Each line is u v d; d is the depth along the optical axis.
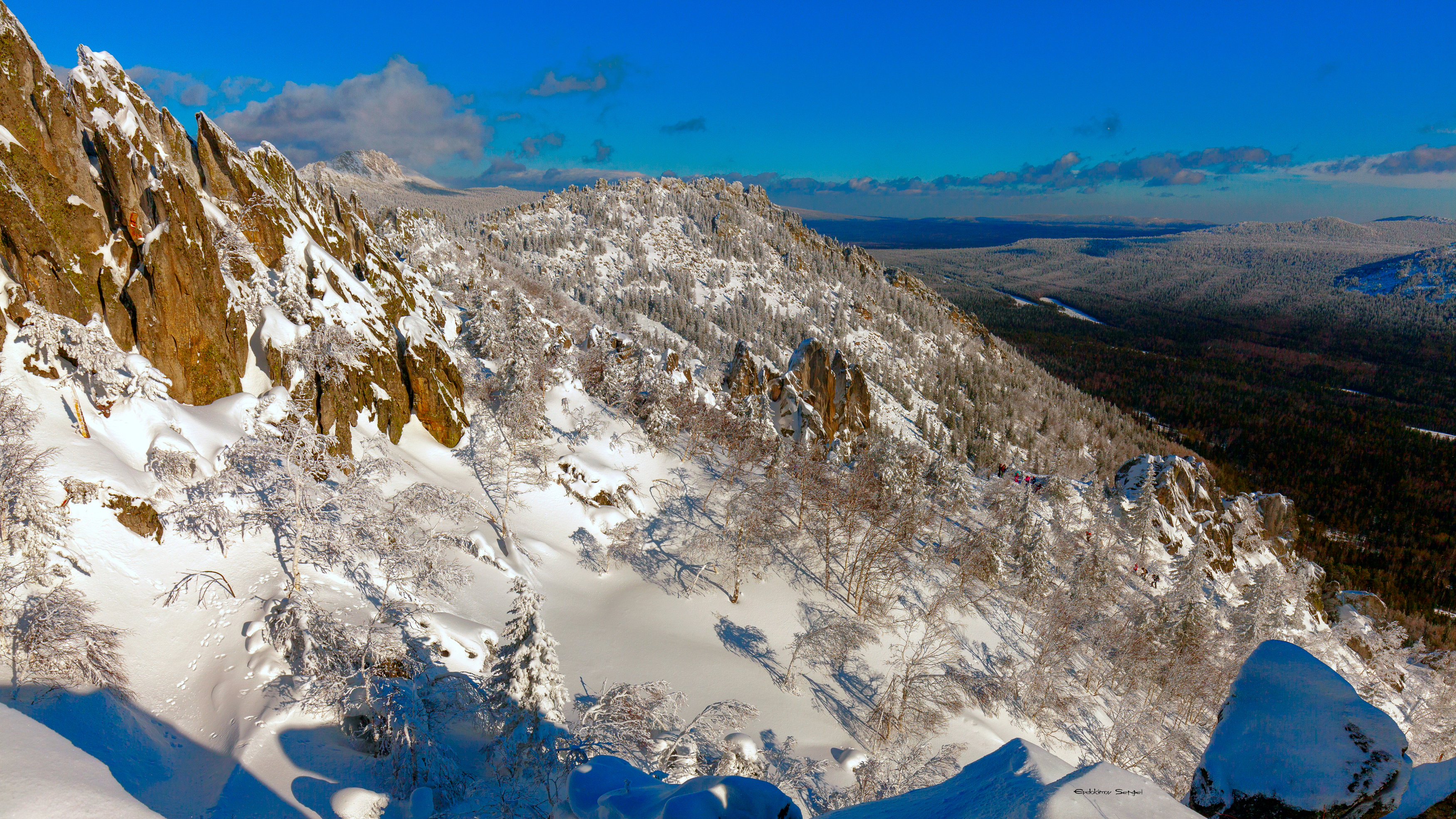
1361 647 82.38
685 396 85.31
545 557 55.03
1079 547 83.38
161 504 35.94
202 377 43.66
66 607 27.27
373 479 47.75
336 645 31.38
